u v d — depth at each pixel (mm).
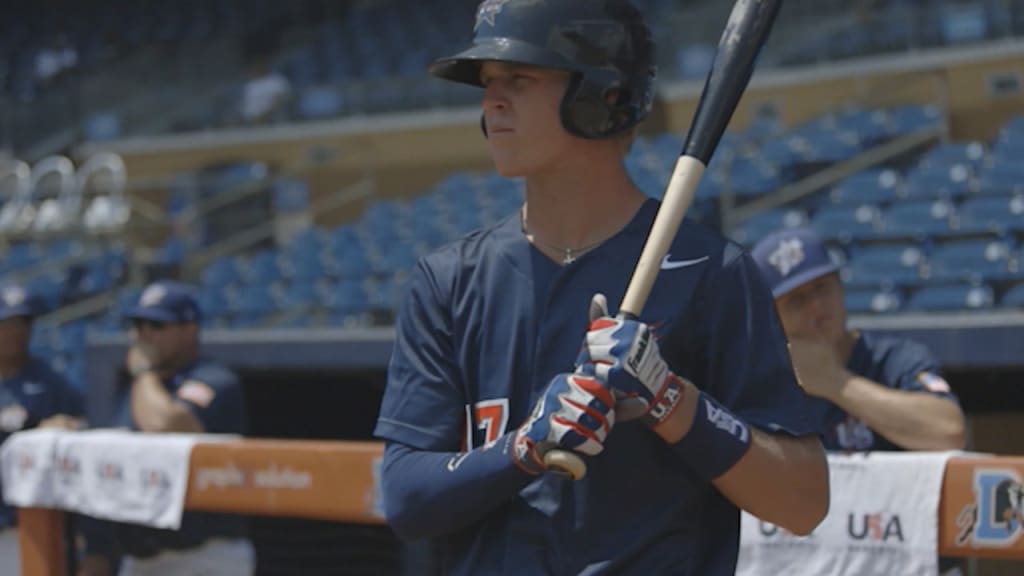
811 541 10992
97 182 53125
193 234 48344
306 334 23109
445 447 8055
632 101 7945
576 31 7688
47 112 65750
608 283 7855
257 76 65562
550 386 7168
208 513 15336
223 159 62938
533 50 7645
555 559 7727
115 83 67438
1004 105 46812
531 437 7121
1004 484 10070
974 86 47219
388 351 21922
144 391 17141
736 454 7395
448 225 45688
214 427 17250
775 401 7734
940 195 36531
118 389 26062
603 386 6992
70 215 51438
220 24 72125
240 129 62625
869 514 10695
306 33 69188
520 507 7852
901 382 12789
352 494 12977
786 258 12609
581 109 7742
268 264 45188
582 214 8008
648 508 7723
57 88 72188
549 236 8055
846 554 10812
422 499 7766
